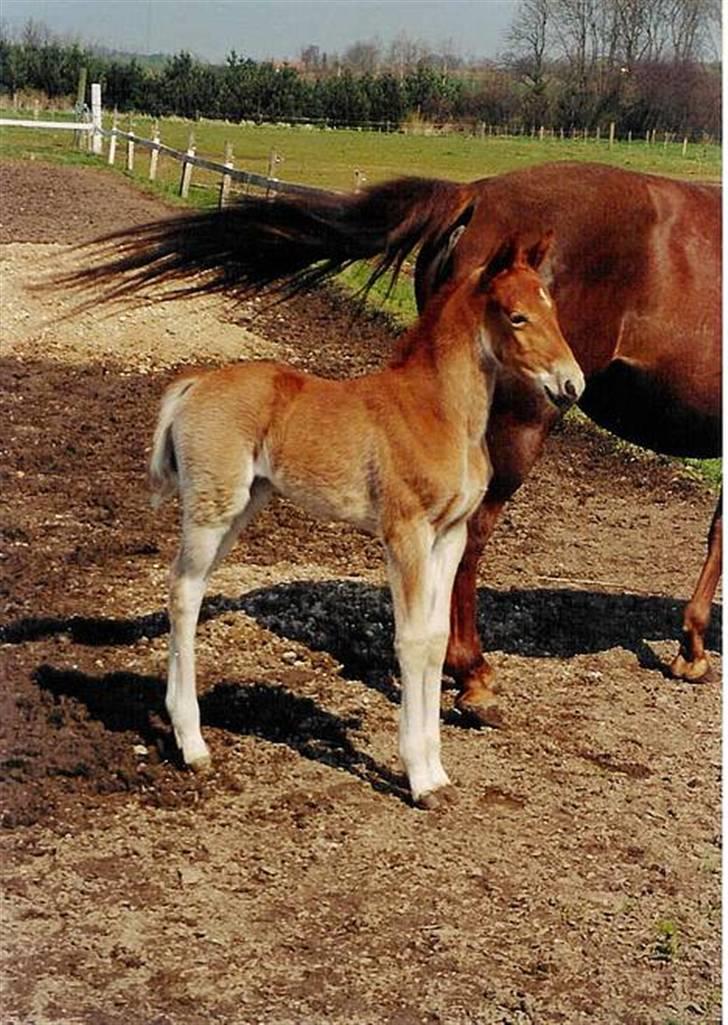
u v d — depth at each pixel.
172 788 5.16
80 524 8.19
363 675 6.38
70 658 6.27
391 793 5.28
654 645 7.08
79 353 12.85
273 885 4.59
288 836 4.91
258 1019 3.90
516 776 5.52
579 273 6.06
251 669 6.32
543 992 4.12
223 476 5.11
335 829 4.97
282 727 5.75
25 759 5.21
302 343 14.02
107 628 6.63
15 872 4.57
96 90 36.25
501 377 5.74
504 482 5.92
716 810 5.35
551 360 4.89
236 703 5.92
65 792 5.09
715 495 9.85
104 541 7.84
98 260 7.63
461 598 5.99
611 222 6.09
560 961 4.29
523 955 4.30
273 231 5.97
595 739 5.93
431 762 5.25
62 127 35.41
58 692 5.86
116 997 3.97
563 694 6.39
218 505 5.14
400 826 5.03
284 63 48.59
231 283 6.08
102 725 5.55
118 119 43.34
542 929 4.46
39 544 7.78
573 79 37.50
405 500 5.00
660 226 6.21
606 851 4.99
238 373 5.21
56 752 5.29
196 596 5.25
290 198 5.98
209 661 6.36
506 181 6.11
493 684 6.11
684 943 4.43
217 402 5.13
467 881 4.70
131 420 10.64
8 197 23.11
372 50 47.12
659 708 6.32
